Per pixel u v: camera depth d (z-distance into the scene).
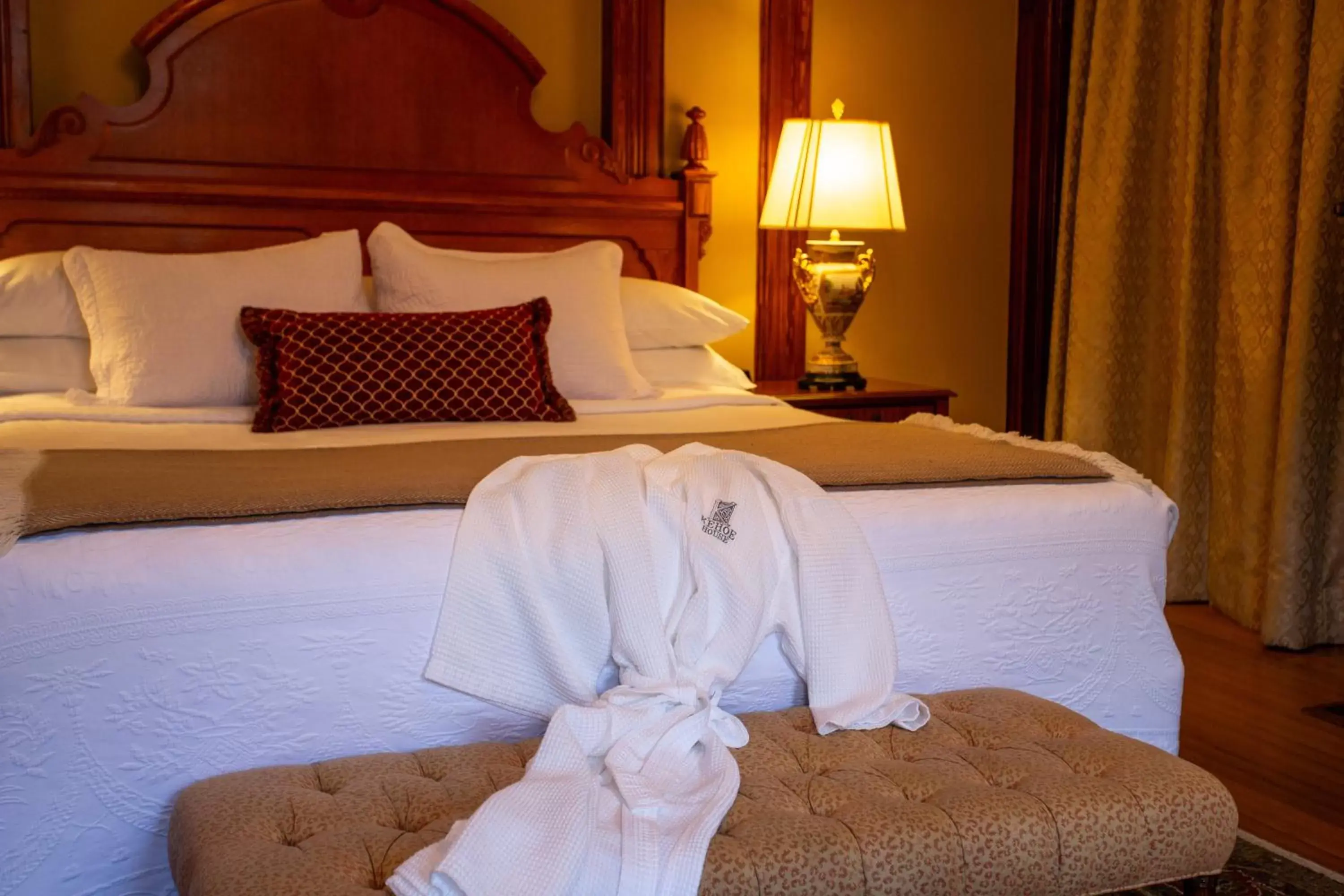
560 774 1.65
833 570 2.12
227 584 1.88
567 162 4.11
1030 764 1.82
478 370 3.07
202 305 3.15
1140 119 4.29
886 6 4.56
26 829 1.80
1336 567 3.77
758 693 2.16
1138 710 2.44
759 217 4.46
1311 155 3.59
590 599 1.99
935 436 2.77
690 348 3.88
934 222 4.74
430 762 1.82
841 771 1.80
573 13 4.19
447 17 3.93
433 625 1.98
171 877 1.87
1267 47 3.78
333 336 3.00
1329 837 2.51
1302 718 3.17
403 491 2.07
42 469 2.20
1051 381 4.67
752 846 1.57
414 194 3.91
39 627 1.80
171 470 2.22
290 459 2.39
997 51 4.73
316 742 1.93
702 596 2.03
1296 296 3.63
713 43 4.33
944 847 1.61
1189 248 4.07
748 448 2.57
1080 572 2.38
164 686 1.85
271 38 3.75
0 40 3.51
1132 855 1.70
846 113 4.55
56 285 3.27
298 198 3.79
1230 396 4.01
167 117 3.67
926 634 2.27
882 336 4.73
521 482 2.08
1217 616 4.09
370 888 1.48
